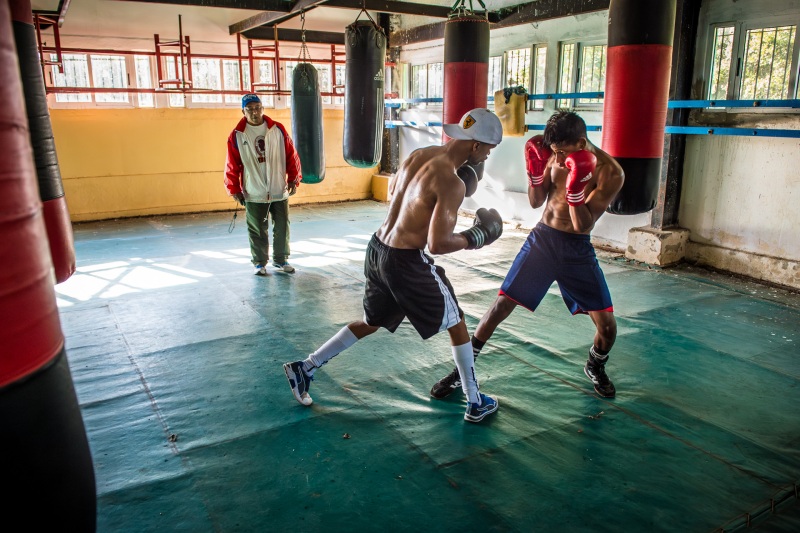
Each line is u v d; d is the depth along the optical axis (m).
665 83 3.21
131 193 7.85
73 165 7.41
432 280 2.43
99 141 7.52
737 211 5.00
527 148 2.74
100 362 3.28
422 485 2.19
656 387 2.98
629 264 5.44
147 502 2.08
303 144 5.64
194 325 3.86
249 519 2.00
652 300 4.36
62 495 1.06
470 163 2.44
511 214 7.20
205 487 2.17
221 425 2.61
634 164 3.28
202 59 8.14
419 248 2.41
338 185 9.18
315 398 2.86
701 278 4.97
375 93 4.91
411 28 8.20
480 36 4.45
